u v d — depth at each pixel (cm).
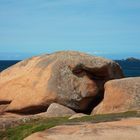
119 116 1538
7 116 2111
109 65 2192
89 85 2172
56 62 2231
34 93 2205
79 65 2178
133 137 1239
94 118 1518
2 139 1488
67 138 1242
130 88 1897
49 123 1491
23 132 1454
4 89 2344
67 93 2147
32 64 2375
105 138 1231
